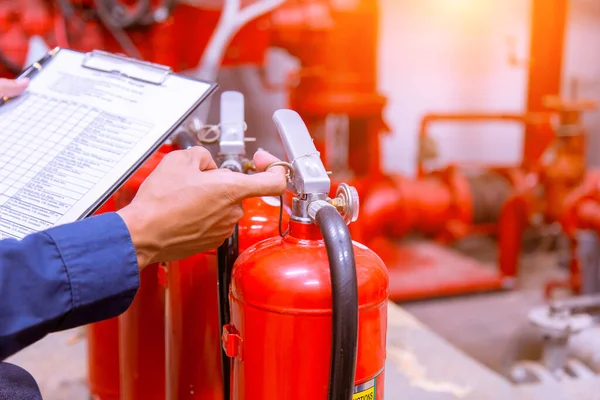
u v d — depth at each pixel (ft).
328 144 8.98
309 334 1.61
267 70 9.21
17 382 1.75
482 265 8.73
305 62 6.81
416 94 10.29
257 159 1.84
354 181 7.04
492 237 10.40
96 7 4.88
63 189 1.72
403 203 7.11
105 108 1.99
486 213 8.02
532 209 7.69
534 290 7.97
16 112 2.06
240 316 1.73
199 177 1.58
